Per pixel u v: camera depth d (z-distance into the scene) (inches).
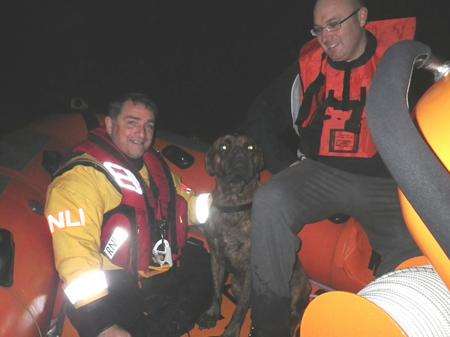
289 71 95.1
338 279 103.3
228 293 120.8
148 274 94.4
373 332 30.6
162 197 95.3
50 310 84.5
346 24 80.7
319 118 86.5
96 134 89.7
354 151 84.0
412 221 27.9
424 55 30.7
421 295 31.5
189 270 101.0
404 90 27.0
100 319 76.0
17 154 100.7
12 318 73.8
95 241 81.7
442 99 27.7
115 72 308.0
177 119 267.7
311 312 33.3
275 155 100.2
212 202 113.0
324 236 103.8
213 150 113.1
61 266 77.7
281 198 82.7
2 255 75.2
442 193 24.7
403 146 25.5
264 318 84.2
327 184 87.4
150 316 88.0
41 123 116.6
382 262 85.7
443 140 26.5
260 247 82.4
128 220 86.7
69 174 83.7
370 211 86.1
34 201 90.0
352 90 83.7
